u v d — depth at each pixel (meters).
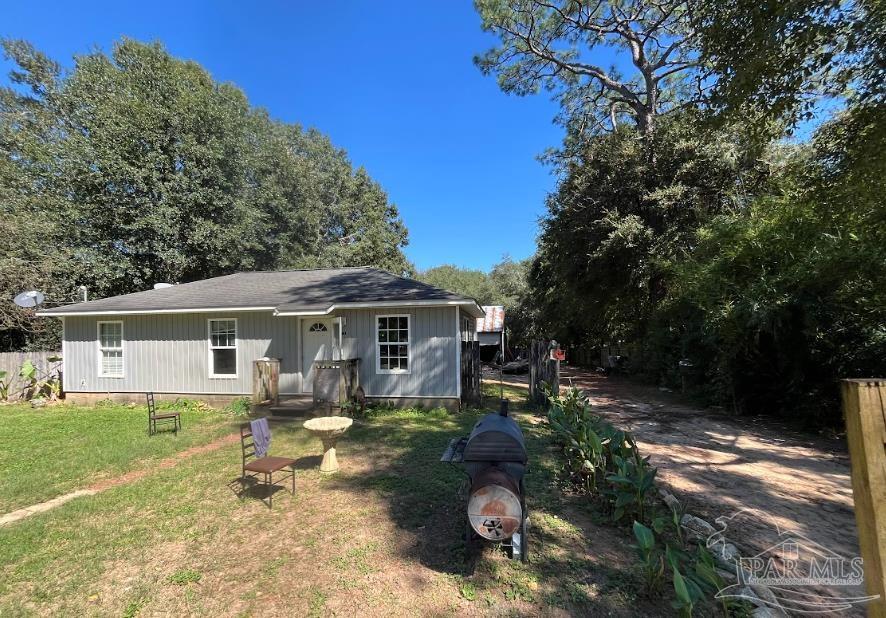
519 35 19.02
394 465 6.17
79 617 2.99
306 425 5.67
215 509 4.70
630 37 17.48
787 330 8.07
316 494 5.09
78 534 4.16
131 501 4.93
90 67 19.81
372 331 10.83
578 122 23.03
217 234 21.25
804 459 6.39
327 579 3.37
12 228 15.62
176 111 20.06
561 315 24.30
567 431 5.80
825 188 6.66
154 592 3.25
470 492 3.33
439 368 10.45
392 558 3.65
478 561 3.59
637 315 18.41
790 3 4.80
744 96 5.67
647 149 15.23
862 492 1.76
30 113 20.67
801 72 5.62
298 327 11.25
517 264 46.00
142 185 19.42
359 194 36.59
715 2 5.62
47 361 13.66
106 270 18.50
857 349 7.53
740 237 8.88
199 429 8.62
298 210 31.16
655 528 3.39
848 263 6.90
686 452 6.76
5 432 8.46
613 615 2.92
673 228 14.33
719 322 8.91
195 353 11.70
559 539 3.97
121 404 11.95
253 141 27.30
